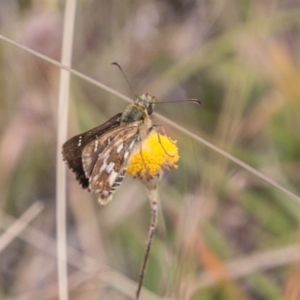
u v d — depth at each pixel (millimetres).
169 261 449
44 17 494
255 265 468
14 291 491
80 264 473
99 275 469
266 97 497
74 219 500
